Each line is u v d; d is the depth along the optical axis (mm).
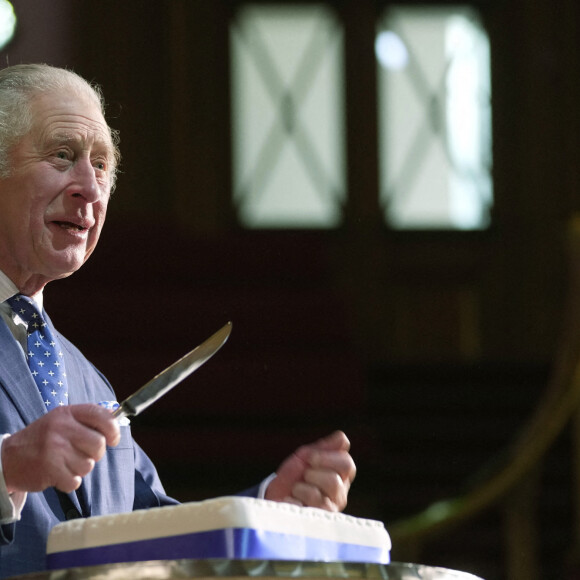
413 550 13477
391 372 21547
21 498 4422
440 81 26094
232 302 19484
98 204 5613
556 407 13312
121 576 3369
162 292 20531
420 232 26016
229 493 17625
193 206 25531
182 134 25594
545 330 25875
